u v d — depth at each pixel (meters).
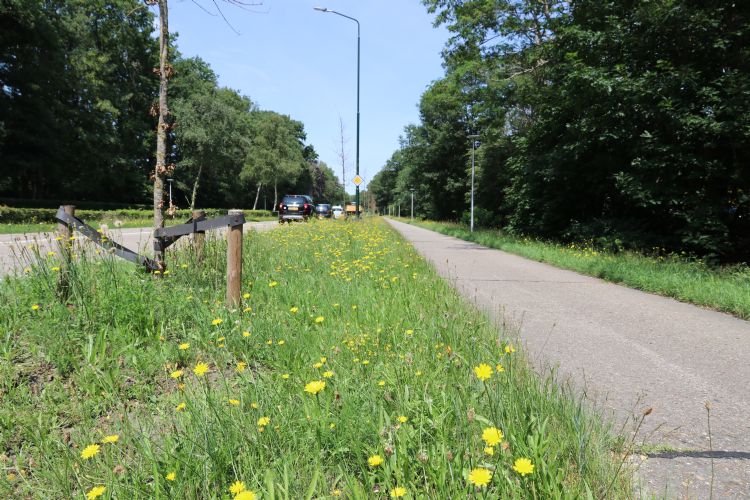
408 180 58.22
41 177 36.84
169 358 3.42
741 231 11.62
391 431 2.07
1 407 2.64
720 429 2.61
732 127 10.09
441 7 19.31
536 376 3.04
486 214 30.19
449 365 2.93
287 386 2.74
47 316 3.72
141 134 46.88
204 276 5.41
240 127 52.69
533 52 18.00
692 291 6.69
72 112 35.22
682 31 11.41
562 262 10.79
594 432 2.31
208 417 2.29
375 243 11.51
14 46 29.30
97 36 43.22
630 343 4.35
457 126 46.72
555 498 1.66
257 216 48.66
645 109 11.85
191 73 56.69
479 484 1.55
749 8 10.97
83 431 2.36
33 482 2.01
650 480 2.08
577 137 15.05
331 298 5.13
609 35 12.71
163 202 5.51
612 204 16.39
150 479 1.98
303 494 1.83
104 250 4.75
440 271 8.86
